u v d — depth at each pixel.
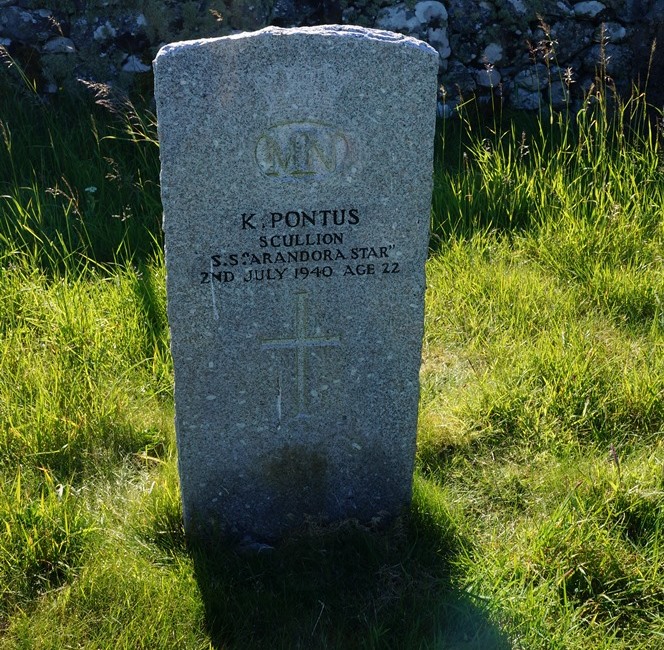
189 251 1.45
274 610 1.49
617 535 1.58
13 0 2.68
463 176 2.64
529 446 1.84
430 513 1.66
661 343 2.08
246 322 1.51
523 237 2.49
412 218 1.48
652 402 1.88
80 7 2.70
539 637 1.43
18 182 2.54
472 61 2.90
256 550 1.61
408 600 1.51
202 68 1.35
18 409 1.84
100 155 2.61
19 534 1.57
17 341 2.01
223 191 1.42
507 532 1.65
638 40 2.82
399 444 1.64
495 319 2.20
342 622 1.48
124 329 2.07
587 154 2.68
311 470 1.64
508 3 2.86
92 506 1.70
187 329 1.50
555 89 2.94
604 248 2.39
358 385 1.58
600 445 1.84
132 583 1.51
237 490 1.63
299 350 1.54
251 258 1.47
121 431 1.85
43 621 1.47
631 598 1.51
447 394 2.00
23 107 2.69
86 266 2.21
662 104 2.78
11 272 2.18
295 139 1.41
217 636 1.46
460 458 1.82
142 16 2.71
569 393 1.91
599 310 2.24
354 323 1.54
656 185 2.53
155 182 2.56
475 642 1.43
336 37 1.36
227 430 1.58
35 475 1.74
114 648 1.43
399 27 2.84
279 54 1.36
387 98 1.40
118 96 2.74
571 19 2.89
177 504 1.66
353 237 1.48
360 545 1.60
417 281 1.52
